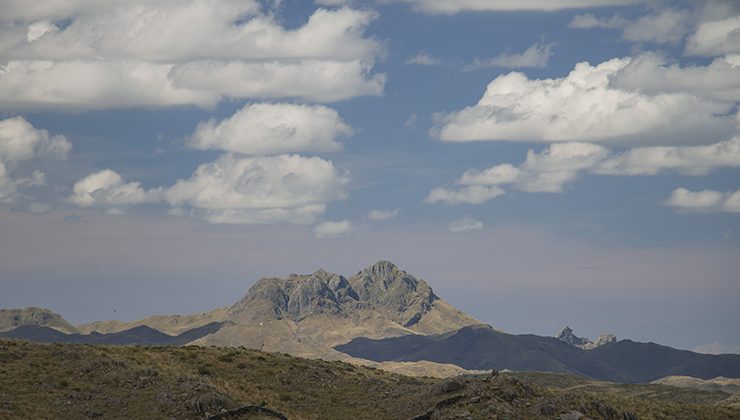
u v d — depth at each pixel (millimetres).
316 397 118500
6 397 103875
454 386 110750
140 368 114812
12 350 118000
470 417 101438
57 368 113688
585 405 107750
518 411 104312
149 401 105875
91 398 106062
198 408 104250
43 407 102812
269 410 106562
